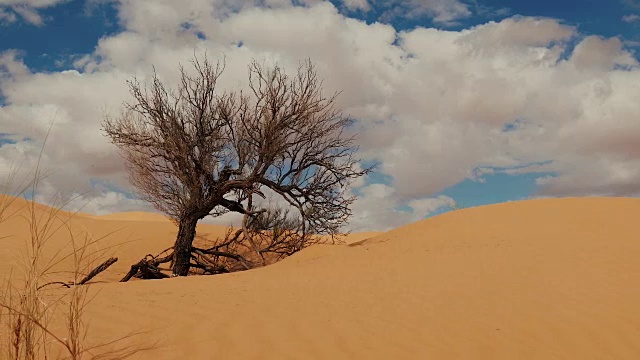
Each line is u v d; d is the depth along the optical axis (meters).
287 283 9.27
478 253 11.27
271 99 17.36
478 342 5.97
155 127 17.56
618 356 5.79
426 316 6.84
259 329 6.10
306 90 17.81
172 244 22.58
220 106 17.95
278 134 17.38
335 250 15.36
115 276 17.14
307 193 18.28
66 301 6.89
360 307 7.24
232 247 22.11
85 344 5.17
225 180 18.06
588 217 14.59
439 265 10.38
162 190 18.19
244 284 9.23
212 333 5.87
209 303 7.31
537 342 6.04
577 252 10.52
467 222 16.09
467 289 8.20
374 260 11.88
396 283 8.91
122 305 6.99
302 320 6.53
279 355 5.32
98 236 21.34
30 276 4.32
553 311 7.02
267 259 20.59
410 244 13.92
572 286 8.16
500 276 8.98
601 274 8.81
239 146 18.14
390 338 6.00
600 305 7.21
